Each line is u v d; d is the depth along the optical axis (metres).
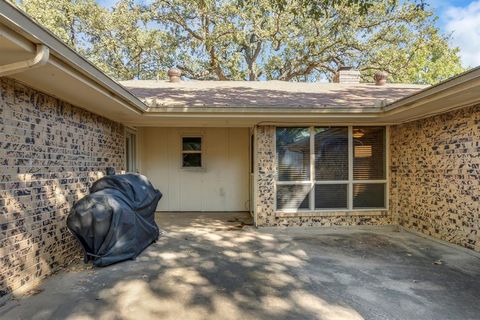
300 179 6.82
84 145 5.06
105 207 4.29
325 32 15.89
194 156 9.30
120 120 6.47
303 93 7.99
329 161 6.86
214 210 9.27
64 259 4.35
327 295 3.38
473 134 4.78
